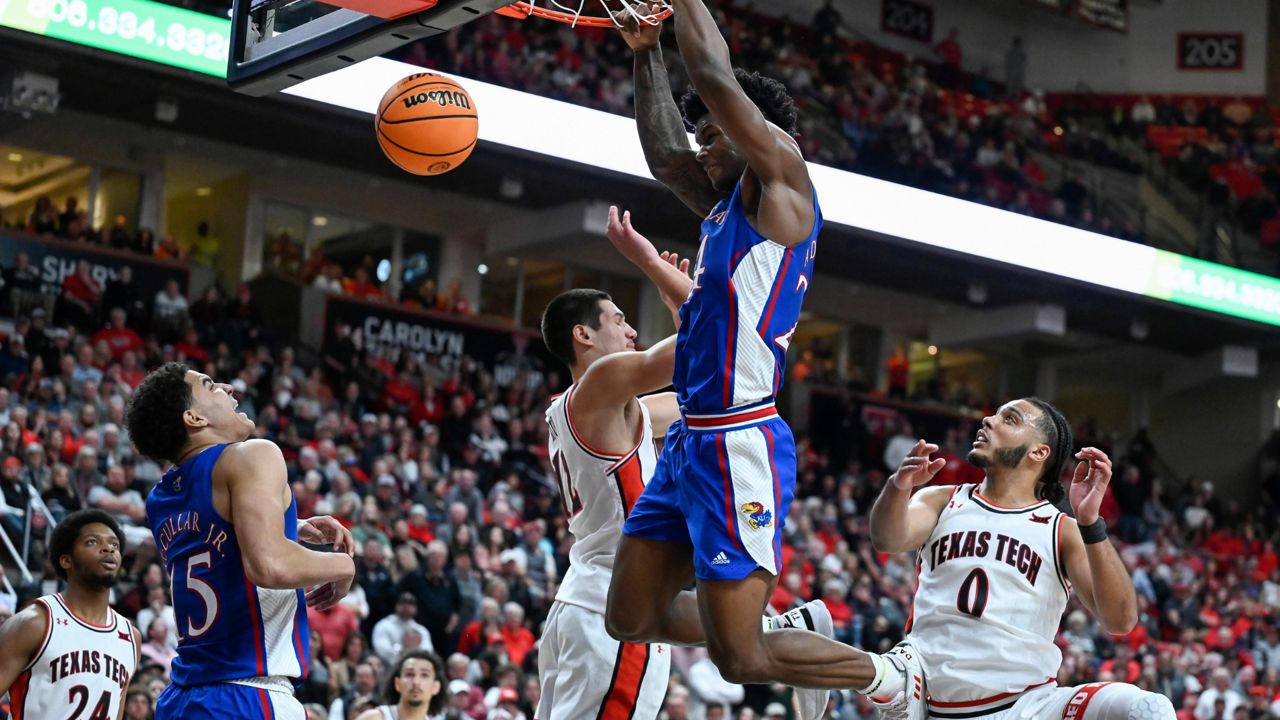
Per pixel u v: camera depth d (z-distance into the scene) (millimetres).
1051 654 4031
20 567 9617
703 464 3229
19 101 14648
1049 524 4043
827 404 20344
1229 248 21672
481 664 10039
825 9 21812
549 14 3703
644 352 3908
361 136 16688
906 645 3998
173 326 15461
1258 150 23500
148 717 7164
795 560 13688
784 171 3152
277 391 14953
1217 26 24453
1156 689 13305
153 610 9391
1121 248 19406
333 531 3725
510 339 18562
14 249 15453
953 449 20250
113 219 17656
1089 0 24172
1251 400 23656
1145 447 21719
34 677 4500
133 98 15641
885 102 20938
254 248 18312
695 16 3135
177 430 3393
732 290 3182
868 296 22203
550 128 16109
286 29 3969
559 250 19578
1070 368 24281
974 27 24219
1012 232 18672
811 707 3832
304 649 3408
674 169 3713
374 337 17594
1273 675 14156
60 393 12617
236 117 16156
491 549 11938
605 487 4043
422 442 14906
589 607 4031
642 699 4016
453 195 19281
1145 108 23609
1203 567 18000
